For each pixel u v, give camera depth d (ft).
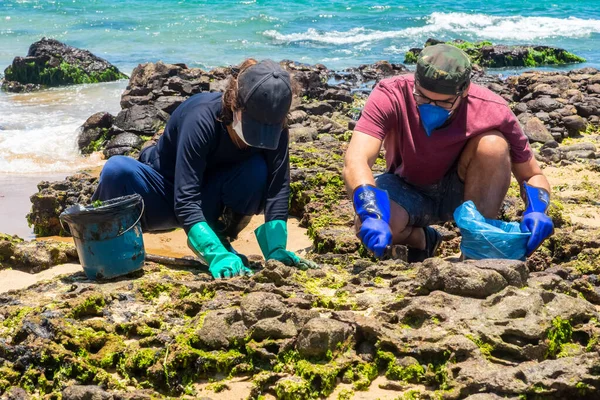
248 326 10.93
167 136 14.69
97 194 14.93
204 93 14.75
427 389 10.11
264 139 13.35
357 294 12.14
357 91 41.27
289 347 10.61
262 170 14.48
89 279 13.44
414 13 81.25
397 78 14.34
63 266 16.06
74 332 11.03
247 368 10.61
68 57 47.83
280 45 64.23
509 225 13.79
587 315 11.03
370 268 13.37
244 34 68.44
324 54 60.85
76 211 12.89
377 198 13.53
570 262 15.71
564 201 21.33
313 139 28.55
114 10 82.89
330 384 10.21
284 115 13.41
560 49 57.57
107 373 10.65
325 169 22.50
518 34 71.61
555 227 18.38
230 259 13.66
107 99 41.88
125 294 12.34
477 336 10.44
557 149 27.53
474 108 14.05
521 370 9.76
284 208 14.52
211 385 10.44
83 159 29.43
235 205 14.64
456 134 14.01
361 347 10.72
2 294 12.79
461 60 13.44
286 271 12.85
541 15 81.05
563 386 9.58
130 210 13.30
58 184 21.80
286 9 82.84
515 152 14.39
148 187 14.73
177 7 84.12
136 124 30.99
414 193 14.92
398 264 13.52
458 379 9.87
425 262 11.84
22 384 10.66
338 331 10.54
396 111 14.12
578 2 87.86
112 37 67.15
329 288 12.67
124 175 14.60
